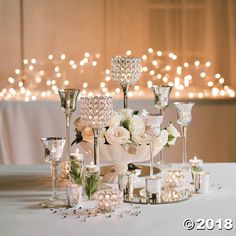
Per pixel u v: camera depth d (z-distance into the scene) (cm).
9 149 340
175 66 379
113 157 164
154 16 379
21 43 376
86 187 150
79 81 378
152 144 157
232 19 381
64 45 378
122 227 128
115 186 163
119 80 182
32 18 376
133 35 379
